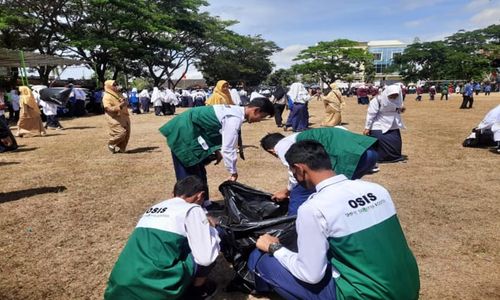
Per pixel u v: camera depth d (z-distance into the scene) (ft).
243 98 67.05
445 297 10.81
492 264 12.55
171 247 9.04
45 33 102.47
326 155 8.52
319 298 8.45
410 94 191.83
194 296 10.43
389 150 26.35
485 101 106.11
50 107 50.31
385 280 7.68
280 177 23.24
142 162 28.40
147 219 9.45
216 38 163.32
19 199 19.76
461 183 21.30
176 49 128.67
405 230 15.20
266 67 231.50
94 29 105.81
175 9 142.82
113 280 9.10
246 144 34.91
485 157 27.68
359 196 8.05
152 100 73.87
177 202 9.76
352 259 7.78
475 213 16.80
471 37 260.01
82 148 34.86
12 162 29.09
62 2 98.12
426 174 23.32
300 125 42.93
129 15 104.63
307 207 7.98
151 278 8.74
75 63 81.30
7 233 15.51
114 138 31.60
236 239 10.94
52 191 21.06
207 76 204.95
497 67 236.84
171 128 15.24
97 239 14.94
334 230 7.75
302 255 8.14
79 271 12.60
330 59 215.92
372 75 241.14
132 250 9.11
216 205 16.40
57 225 16.30
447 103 100.53
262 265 9.89
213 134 15.06
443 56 248.11
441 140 35.81
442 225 15.62
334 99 41.16
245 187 13.61
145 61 136.26
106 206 18.54
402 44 337.72
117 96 31.55
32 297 11.15
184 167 15.37
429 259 12.94
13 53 61.41
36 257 13.53
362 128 46.26
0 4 93.61
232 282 11.42
